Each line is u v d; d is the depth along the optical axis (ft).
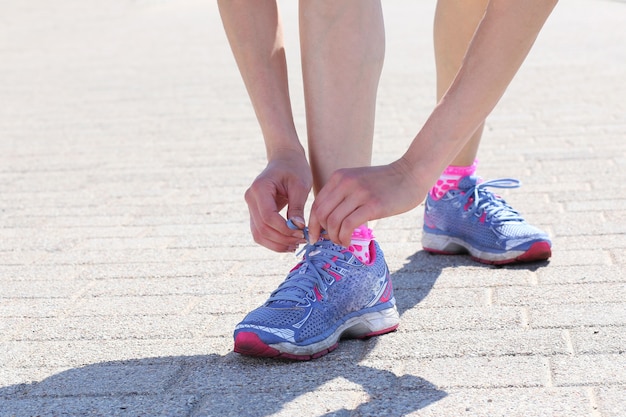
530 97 19.81
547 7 6.30
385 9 38.83
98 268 10.43
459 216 10.10
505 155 15.05
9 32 38.40
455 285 9.20
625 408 6.23
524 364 7.08
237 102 21.38
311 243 7.02
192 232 11.76
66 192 14.30
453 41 9.52
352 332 7.95
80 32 37.58
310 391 6.81
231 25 7.84
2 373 7.52
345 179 6.53
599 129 16.44
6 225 12.60
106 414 6.61
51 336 8.34
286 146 7.65
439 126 6.51
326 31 7.54
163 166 15.70
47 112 21.40
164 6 46.37
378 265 8.05
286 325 7.45
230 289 9.44
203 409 6.61
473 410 6.31
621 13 33.24
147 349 7.89
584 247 10.19
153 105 21.58
